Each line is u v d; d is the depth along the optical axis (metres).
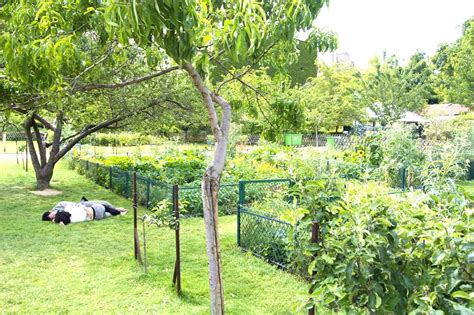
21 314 4.08
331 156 9.83
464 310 1.88
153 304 4.33
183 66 2.56
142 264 5.50
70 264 5.50
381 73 26.80
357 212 2.30
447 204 2.49
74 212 7.87
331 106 27.58
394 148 10.57
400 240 2.28
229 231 7.27
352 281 2.22
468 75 21.77
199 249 6.19
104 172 12.41
